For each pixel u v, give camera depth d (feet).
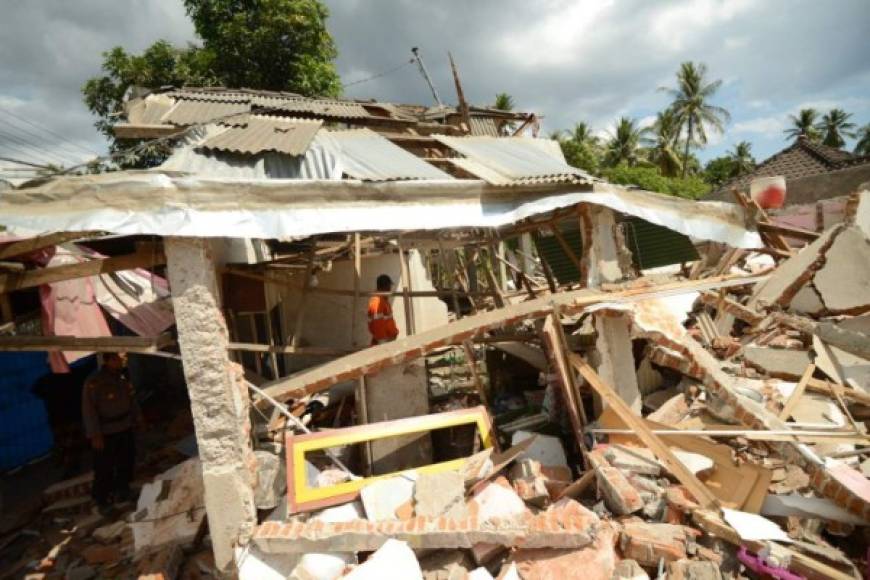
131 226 10.27
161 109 22.63
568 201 16.15
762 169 60.75
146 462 20.72
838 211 43.70
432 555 11.00
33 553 15.16
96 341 12.26
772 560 10.19
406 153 17.71
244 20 39.63
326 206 12.53
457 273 39.65
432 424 14.11
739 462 12.79
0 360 22.72
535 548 10.77
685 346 14.62
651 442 13.42
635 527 11.53
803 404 16.01
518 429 17.34
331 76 43.32
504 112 38.73
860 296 22.85
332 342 30.78
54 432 24.14
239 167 13.65
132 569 13.35
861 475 12.10
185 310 11.17
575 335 17.62
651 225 29.43
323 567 10.54
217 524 11.47
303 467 12.61
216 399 11.41
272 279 19.26
